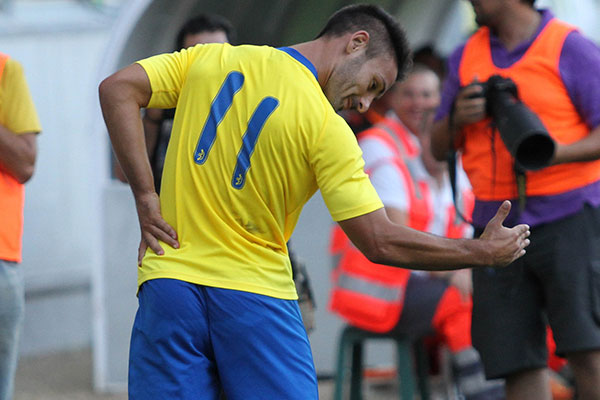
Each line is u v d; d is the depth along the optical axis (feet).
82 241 97.81
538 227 43.06
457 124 44.32
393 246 32.48
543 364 43.86
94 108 74.08
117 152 34.22
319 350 73.26
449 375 62.90
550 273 42.98
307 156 32.83
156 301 33.35
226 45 35.17
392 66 34.76
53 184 95.50
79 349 95.91
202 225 33.50
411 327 56.39
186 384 33.12
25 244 93.40
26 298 93.50
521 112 40.83
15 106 44.11
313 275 73.41
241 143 33.06
